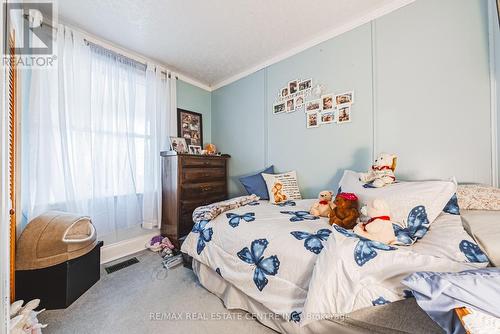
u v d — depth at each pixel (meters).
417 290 0.60
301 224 1.30
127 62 2.15
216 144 3.07
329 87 1.97
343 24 1.84
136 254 2.14
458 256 0.79
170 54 2.27
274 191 2.05
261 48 2.19
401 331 0.77
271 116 2.43
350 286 0.80
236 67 2.60
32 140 1.50
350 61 1.84
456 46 1.38
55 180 1.64
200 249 1.45
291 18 1.75
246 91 2.69
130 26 1.80
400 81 1.60
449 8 1.41
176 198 2.20
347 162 1.87
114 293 1.45
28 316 0.98
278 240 1.13
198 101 2.98
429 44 1.48
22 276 1.22
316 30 1.92
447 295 0.55
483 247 0.81
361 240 0.91
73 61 1.73
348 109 1.85
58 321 1.18
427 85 1.49
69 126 1.71
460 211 1.09
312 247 1.03
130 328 1.14
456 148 1.39
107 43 2.01
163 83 2.46
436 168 1.46
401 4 1.58
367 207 1.14
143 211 2.23
